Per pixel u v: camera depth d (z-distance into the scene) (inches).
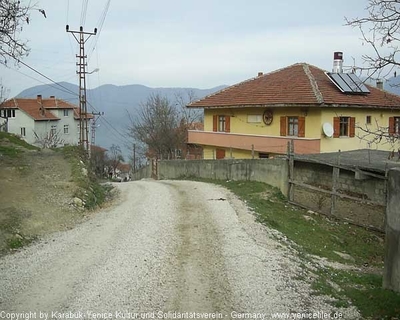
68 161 759.7
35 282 303.9
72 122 2605.8
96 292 285.9
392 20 249.6
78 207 534.6
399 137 255.0
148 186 819.4
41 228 443.2
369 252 479.8
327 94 991.6
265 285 303.7
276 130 1071.6
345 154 764.6
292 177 645.3
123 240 410.9
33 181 609.9
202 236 427.2
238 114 1189.7
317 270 357.1
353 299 292.5
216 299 278.7
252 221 491.8
